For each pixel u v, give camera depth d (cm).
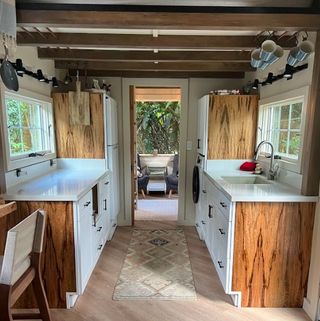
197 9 169
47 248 201
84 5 168
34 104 276
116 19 169
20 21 168
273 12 170
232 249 205
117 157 367
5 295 129
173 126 626
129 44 226
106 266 272
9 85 181
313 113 189
